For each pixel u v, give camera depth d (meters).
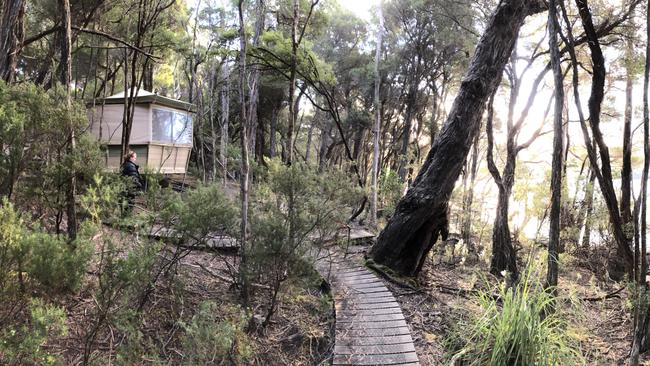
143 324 3.62
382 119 20.16
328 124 23.98
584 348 4.82
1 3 4.18
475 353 4.14
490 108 8.12
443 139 6.84
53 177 3.08
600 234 9.49
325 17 9.22
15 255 2.18
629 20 7.64
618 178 10.03
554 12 4.40
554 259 4.52
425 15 14.29
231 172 13.06
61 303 2.98
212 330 3.20
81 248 2.46
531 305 4.27
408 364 3.85
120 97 10.65
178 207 3.78
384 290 5.65
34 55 7.74
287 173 4.35
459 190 11.00
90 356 2.97
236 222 4.47
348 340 4.22
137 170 6.91
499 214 7.88
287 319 4.75
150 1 7.80
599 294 6.84
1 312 2.26
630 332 5.33
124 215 3.34
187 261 5.34
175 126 11.99
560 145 4.41
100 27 7.95
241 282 4.55
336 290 5.49
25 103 2.93
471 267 8.16
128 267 2.73
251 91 8.69
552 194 4.51
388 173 12.17
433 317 5.20
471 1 10.63
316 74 9.18
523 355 3.82
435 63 17.05
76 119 3.16
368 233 9.13
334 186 4.71
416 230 6.79
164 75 15.57
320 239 4.64
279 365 4.03
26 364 2.23
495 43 6.61
